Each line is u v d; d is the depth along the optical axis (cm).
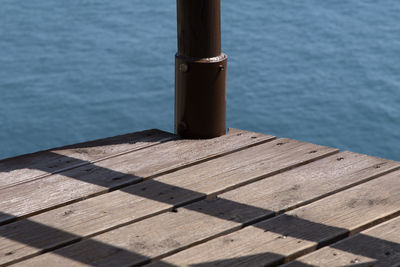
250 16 2517
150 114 1797
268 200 435
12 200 434
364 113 1842
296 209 420
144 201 434
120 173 480
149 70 2039
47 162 502
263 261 359
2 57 2117
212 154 518
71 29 2378
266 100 1897
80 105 1827
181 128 557
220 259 362
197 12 523
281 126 1770
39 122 1728
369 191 447
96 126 1728
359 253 367
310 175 476
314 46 2273
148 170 486
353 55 2209
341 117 1816
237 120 1788
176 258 364
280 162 502
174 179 470
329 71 2089
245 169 489
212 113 549
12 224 402
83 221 406
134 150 529
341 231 391
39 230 395
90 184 461
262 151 527
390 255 365
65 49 2194
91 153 521
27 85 1925
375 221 405
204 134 552
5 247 375
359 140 1712
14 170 485
